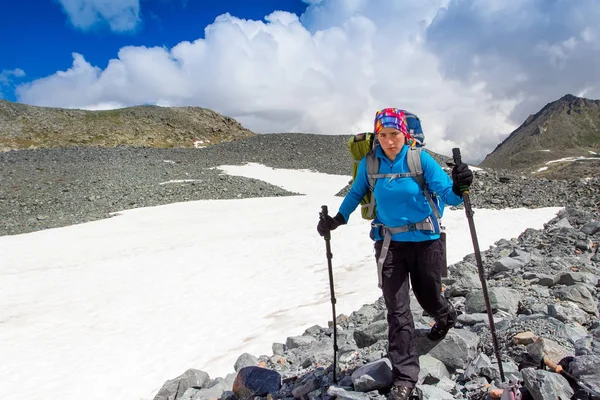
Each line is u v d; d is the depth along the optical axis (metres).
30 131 112.69
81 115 125.19
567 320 4.99
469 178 3.68
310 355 6.44
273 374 5.29
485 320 5.47
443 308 4.39
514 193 27.95
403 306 4.02
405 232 3.99
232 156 61.91
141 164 53.06
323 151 63.75
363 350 5.64
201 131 130.38
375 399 3.95
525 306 5.77
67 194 40.31
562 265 7.79
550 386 3.36
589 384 3.44
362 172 4.21
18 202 38.53
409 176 3.92
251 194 39.75
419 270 4.08
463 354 4.54
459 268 8.90
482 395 3.84
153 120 128.62
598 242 10.02
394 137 3.89
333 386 4.44
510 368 4.10
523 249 10.55
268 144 67.88
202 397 6.25
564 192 26.97
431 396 3.94
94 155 58.31
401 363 3.92
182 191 40.28
